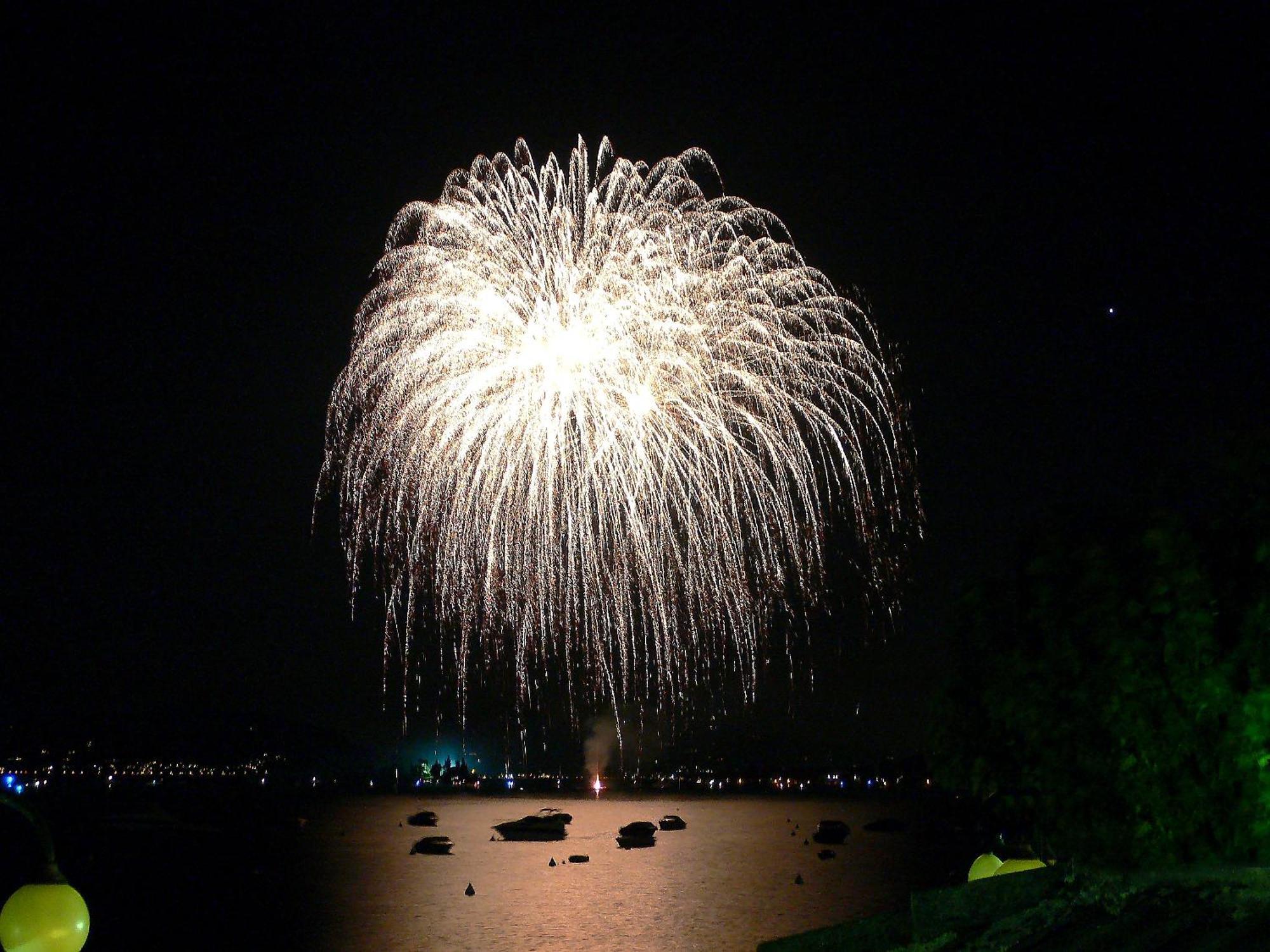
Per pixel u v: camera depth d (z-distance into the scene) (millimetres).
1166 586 7785
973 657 9820
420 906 83250
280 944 67188
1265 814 7527
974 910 8656
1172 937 6797
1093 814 8250
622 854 127062
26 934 10992
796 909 80375
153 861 119438
